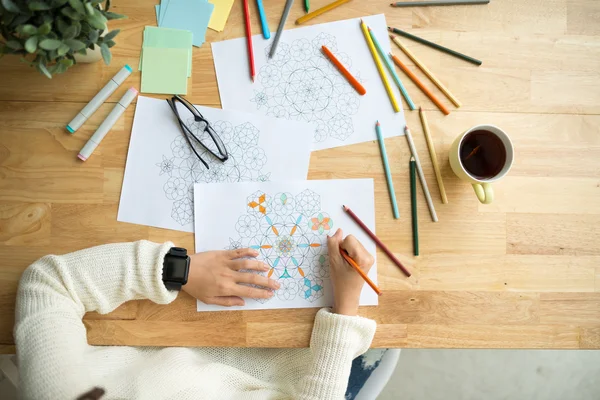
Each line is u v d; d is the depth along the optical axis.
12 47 0.59
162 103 0.77
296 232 0.78
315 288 0.78
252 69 0.78
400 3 0.79
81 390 0.65
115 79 0.75
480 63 0.80
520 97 0.80
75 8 0.56
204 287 0.75
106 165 0.76
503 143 0.73
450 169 0.79
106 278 0.71
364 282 0.77
